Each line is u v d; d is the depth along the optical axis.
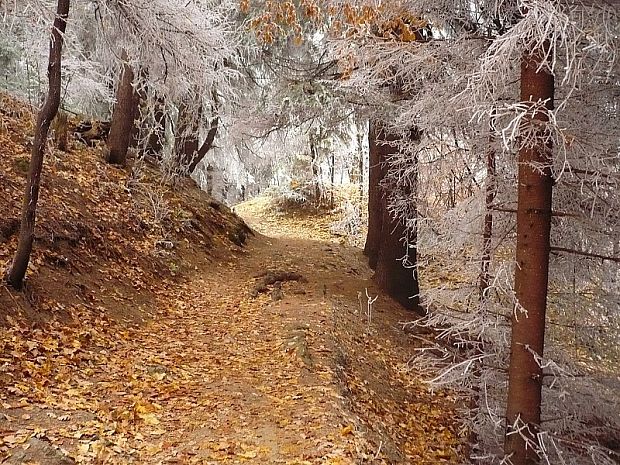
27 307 6.83
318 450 4.80
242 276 12.70
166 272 11.04
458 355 5.95
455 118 5.24
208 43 9.09
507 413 4.89
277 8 8.56
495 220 5.85
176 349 7.54
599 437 5.43
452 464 6.33
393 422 6.95
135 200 13.07
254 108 10.92
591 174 4.76
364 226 23.38
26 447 4.16
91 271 8.95
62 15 6.86
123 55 11.49
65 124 13.25
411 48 5.44
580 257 5.57
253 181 28.52
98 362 6.46
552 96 4.46
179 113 17.19
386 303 11.08
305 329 8.43
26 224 6.93
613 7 4.11
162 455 4.55
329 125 10.65
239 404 5.78
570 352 6.07
